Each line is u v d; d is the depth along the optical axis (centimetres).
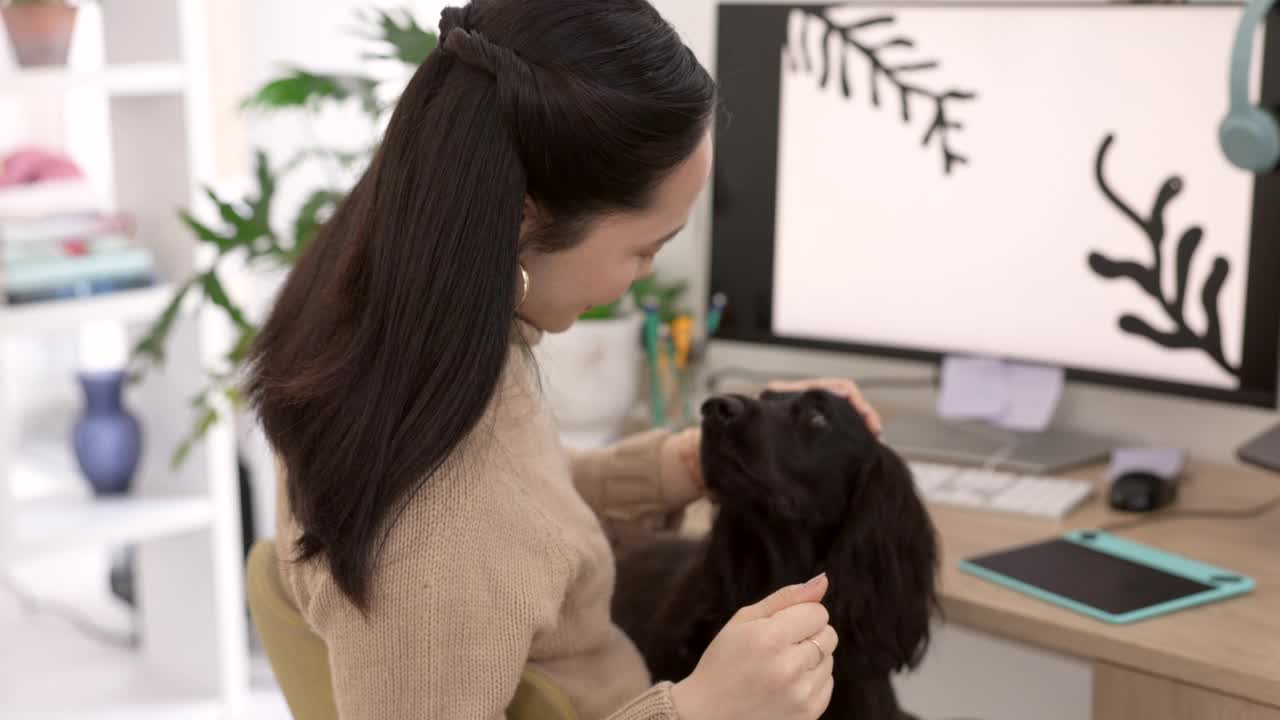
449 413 95
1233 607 138
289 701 115
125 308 221
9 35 215
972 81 180
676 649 140
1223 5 162
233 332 247
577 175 98
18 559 211
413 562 96
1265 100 160
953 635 162
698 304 226
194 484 239
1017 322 183
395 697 97
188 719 237
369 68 266
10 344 282
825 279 195
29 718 234
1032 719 157
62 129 294
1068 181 176
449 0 261
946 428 198
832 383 149
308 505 97
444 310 95
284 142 271
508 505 103
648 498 150
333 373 97
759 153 196
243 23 266
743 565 139
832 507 138
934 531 141
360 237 100
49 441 288
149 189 234
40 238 217
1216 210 167
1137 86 169
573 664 117
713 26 219
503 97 95
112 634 270
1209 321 170
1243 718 126
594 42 97
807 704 100
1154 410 193
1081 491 171
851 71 188
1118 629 133
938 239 186
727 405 133
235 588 243
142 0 227
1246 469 184
